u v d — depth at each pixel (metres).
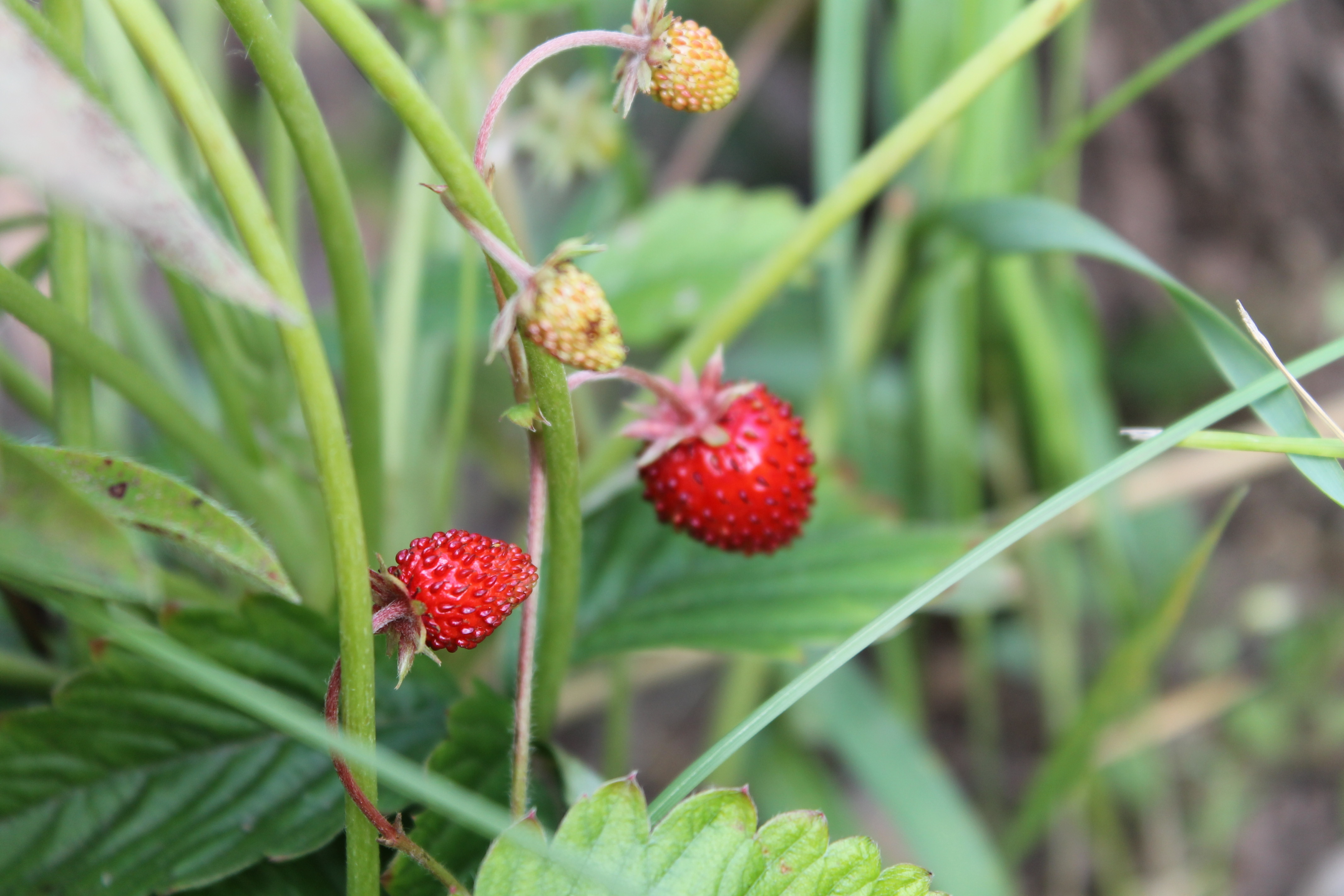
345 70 0.60
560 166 0.35
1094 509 0.38
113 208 0.18
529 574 0.22
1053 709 0.41
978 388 0.44
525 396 0.22
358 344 0.25
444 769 0.24
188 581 0.26
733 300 0.27
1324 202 0.45
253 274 0.19
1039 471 0.42
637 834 0.22
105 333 0.33
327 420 0.21
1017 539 0.22
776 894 0.22
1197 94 0.45
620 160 0.36
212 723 0.25
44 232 0.33
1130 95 0.30
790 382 0.46
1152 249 0.48
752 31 0.56
